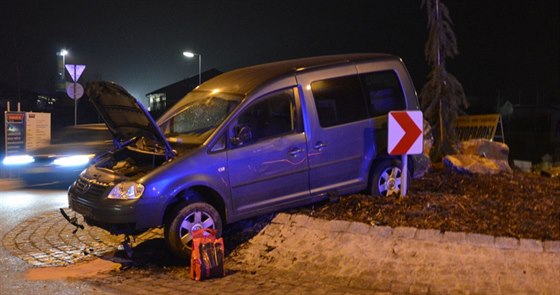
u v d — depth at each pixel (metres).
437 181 9.47
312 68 8.23
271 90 7.89
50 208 11.18
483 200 8.11
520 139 23.53
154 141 8.03
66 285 6.45
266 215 8.09
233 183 7.51
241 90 7.98
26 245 8.36
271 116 7.89
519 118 25.19
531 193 8.67
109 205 7.05
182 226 7.25
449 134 11.13
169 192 7.11
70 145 14.54
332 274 6.50
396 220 7.30
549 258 6.05
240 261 7.32
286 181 7.87
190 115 8.43
